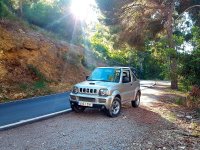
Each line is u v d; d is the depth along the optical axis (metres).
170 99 19.08
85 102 11.52
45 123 10.34
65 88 22.41
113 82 12.35
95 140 8.38
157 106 15.54
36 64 22.19
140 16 29.38
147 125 10.66
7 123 10.01
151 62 62.34
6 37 21.20
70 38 33.59
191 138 9.27
